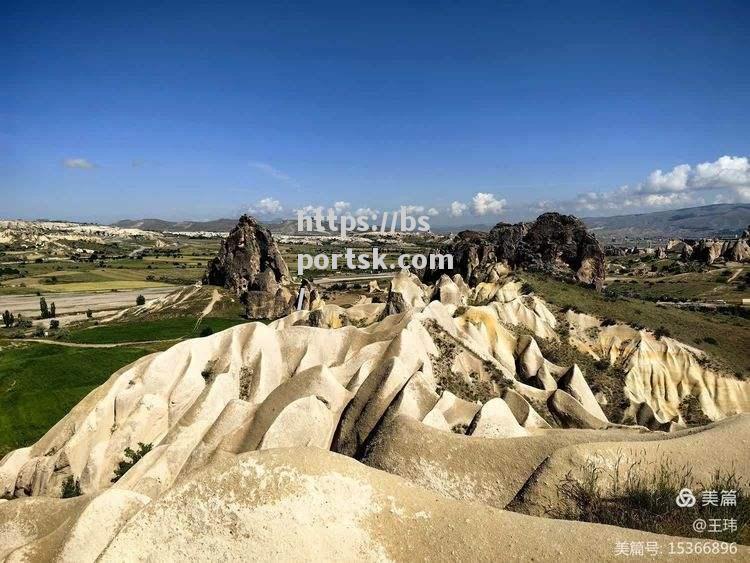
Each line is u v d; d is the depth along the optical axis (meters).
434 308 51.62
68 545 15.62
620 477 15.56
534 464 17.75
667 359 64.88
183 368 42.19
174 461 29.70
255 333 45.88
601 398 58.16
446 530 11.87
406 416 21.05
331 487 12.24
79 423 37.41
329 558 11.51
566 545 11.24
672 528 13.09
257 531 11.79
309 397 27.81
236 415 30.11
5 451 51.69
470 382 44.19
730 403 61.75
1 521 19.97
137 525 12.19
